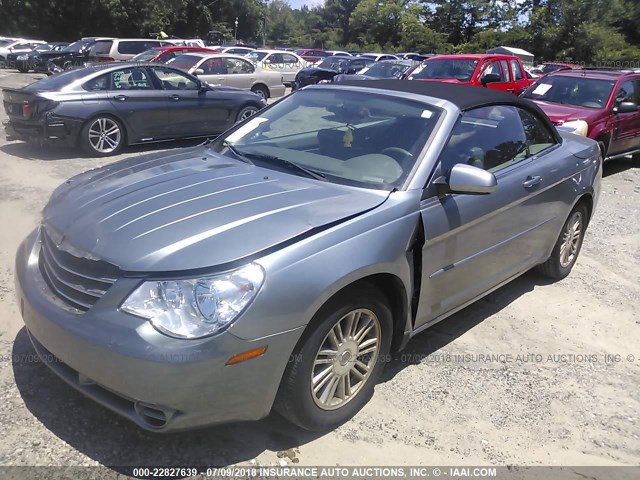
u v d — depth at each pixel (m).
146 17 50.94
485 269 3.86
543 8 48.22
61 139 8.84
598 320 4.51
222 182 3.21
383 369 3.55
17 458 2.62
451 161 3.52
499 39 48.94
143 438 2.79
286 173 3.42
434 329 4.17
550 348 4.03
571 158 4.74
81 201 3.07
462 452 2.92
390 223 3.01
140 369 2.33
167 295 2.39
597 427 3.22
